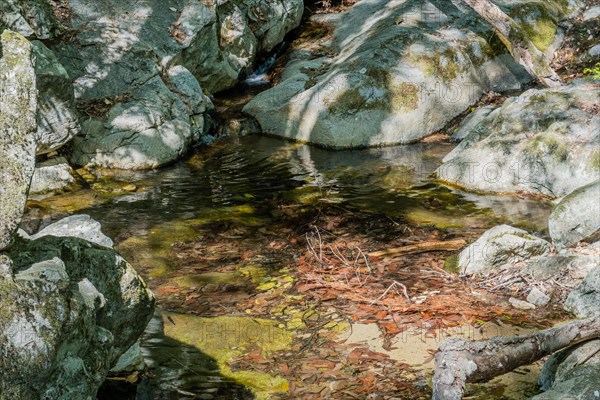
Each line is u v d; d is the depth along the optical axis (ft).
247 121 33.24
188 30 32.99
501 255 18.88
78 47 30.42
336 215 23.56
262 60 38.83
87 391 9.66
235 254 20.67
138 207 24.40
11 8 27.09
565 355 13.43
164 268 19.76
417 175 27.37
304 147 31.32
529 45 35.47
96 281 10.87
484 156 26.14
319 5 42.93
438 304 17.29
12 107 9.34
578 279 18.04
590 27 39.29
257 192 25.79
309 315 16.88
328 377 14.19
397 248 20.74
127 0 32.89
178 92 31.55
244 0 37.63
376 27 36.40
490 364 12.16
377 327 16.24
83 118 28.76
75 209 24.22
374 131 31.32
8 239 9.32
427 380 14.05
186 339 15.67
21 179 9.37
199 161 29.50
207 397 13.50
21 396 8.73
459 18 36.22
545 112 26.63
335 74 32.53
